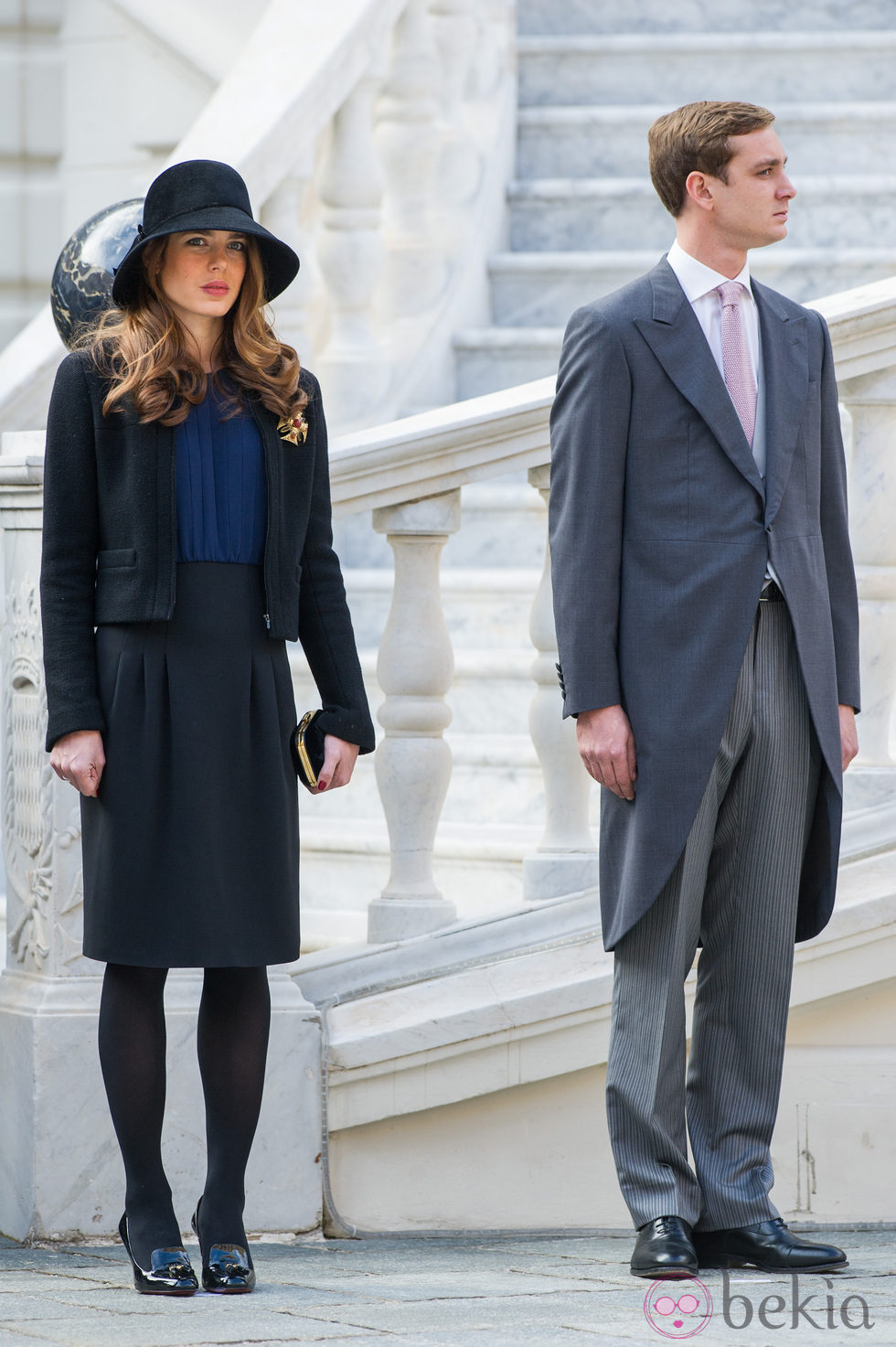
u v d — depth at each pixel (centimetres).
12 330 2419
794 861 1030
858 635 1073
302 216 1869
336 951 1268
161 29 2356
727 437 1000
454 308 1991
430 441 1198
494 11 2148
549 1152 1212
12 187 2417
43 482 1080
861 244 2058
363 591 1673
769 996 1038
